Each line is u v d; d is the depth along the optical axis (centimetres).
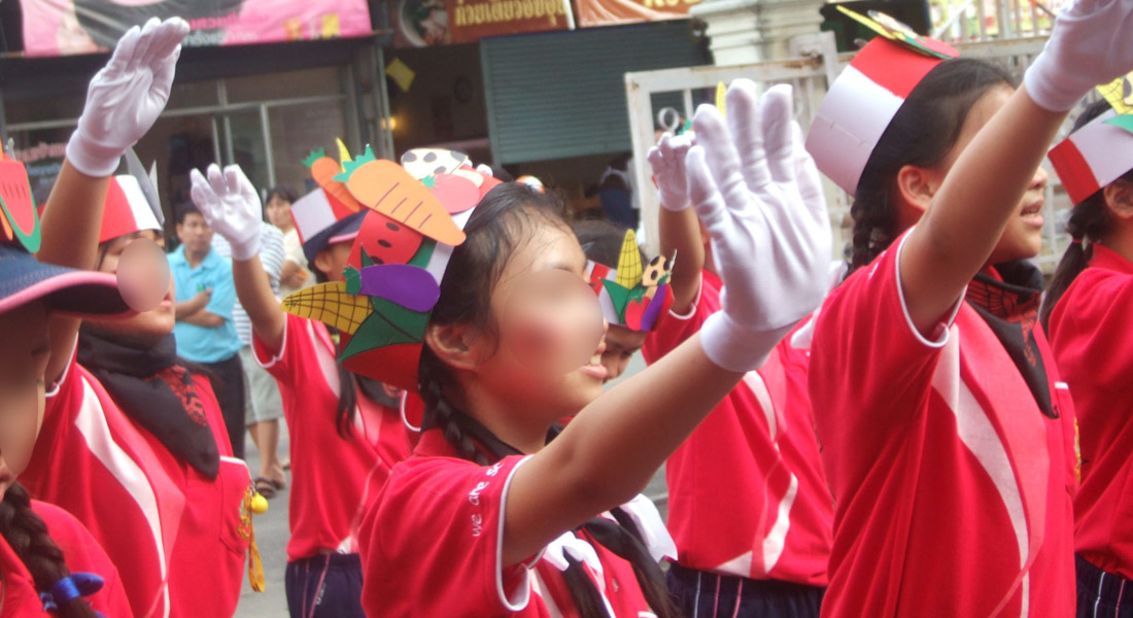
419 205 201
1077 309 321
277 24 1203
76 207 230
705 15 888
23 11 1132
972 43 824
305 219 411
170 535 338
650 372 162
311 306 206
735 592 386
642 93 765
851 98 264
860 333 225
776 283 149
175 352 354
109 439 326
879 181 263
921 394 227
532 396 201
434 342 203
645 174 765
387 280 201
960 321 243
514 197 205
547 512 171
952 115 250
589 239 301
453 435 203
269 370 443
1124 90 336
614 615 207
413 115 1462
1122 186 339
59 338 270
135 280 193
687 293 338
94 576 202
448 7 1314
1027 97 183
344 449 438
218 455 357
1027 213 248
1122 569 325
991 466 237
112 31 1151
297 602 448
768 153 150
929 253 204
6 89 1175
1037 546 238
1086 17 172
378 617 195
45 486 317
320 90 1284
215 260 754
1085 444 328
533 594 201
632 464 162
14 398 175
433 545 184
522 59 1337
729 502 382
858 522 244
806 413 389
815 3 862
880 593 240
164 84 233
